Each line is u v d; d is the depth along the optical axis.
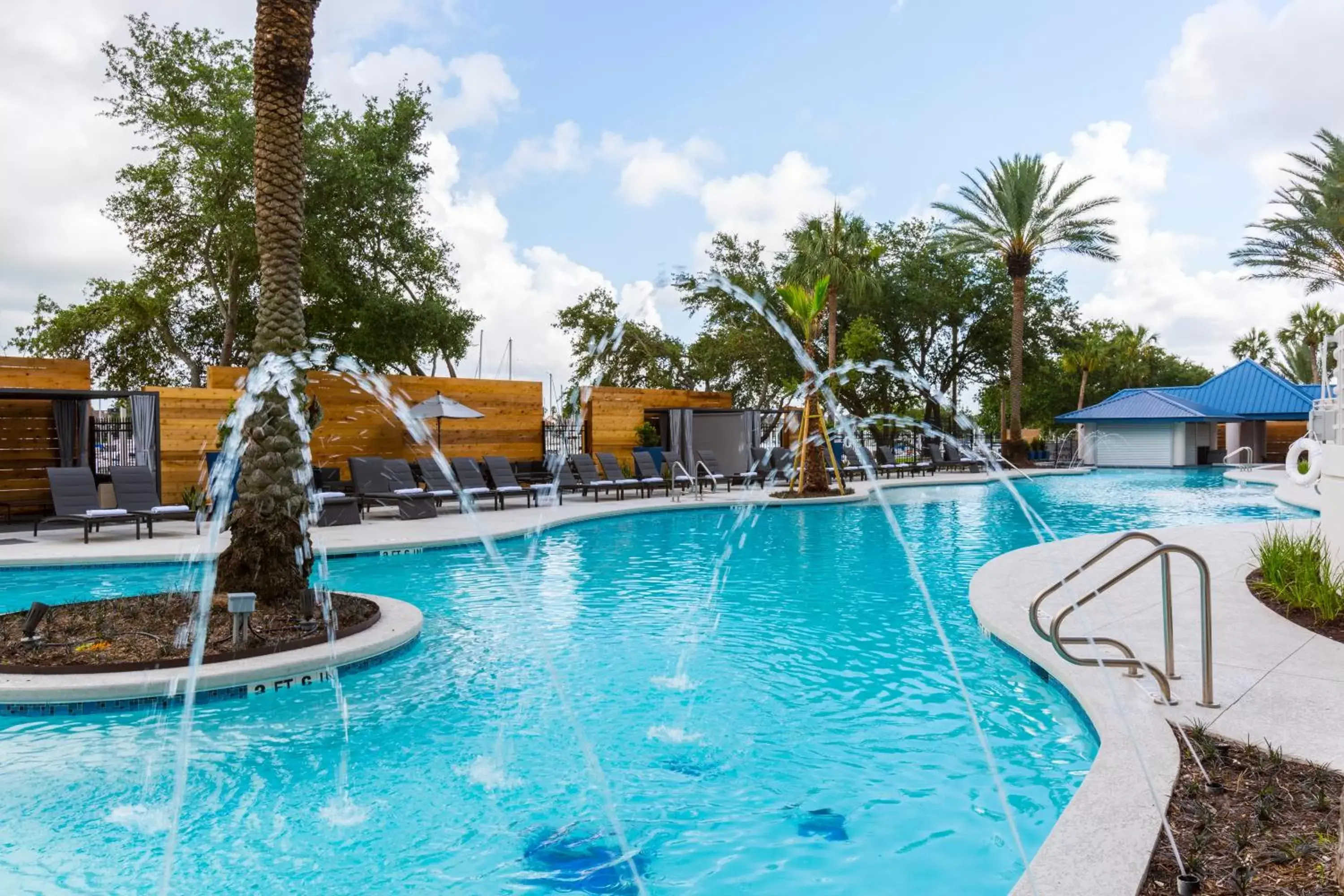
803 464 20.27
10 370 15.37
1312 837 3.08
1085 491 23.56
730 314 35.47
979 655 6.62
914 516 17.25
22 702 5.33
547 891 3.35
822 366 28.30
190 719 5.35
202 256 26.34
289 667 5.89
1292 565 7.75
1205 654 4.60
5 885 3.39
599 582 9.98
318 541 11.88
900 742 4.90
